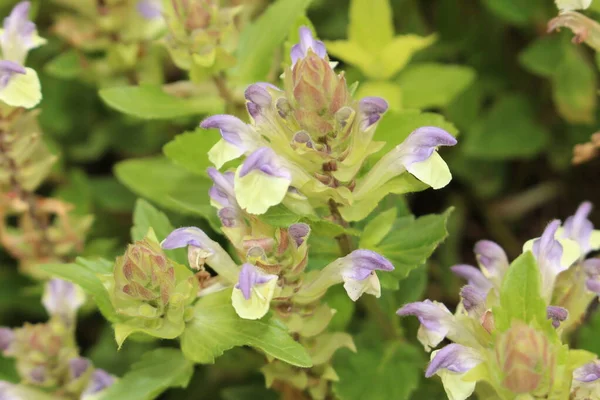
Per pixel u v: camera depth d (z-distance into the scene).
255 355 0.46
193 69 0.46
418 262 0.42
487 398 0.40
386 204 0.45
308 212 0.41
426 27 0.57
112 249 0.53
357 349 0.45
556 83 0.51
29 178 0.48
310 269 0.44
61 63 0.52
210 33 0.46
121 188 0.54
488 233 0.55
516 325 0.39
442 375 0.39
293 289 0.41
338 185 0.41
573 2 0.42
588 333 0.46
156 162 0.50
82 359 0.45
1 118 0.46
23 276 0.53
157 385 0.43
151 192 0.49
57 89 0.56
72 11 0.56
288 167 0.40
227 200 0.41
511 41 0.55
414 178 0.41
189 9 0.45
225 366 0.49
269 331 0.41
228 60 0.46
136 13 0.51
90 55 0.55
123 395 0.43
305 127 0.40
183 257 0.44
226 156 0.40
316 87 0.40
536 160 0.55
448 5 0.55
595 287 0.41
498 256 0.42
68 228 0.50
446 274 0.52
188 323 0.41
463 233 0.55
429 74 0.51
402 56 0.50
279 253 0.41
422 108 0.51
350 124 0.40
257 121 0.40
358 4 0.49
